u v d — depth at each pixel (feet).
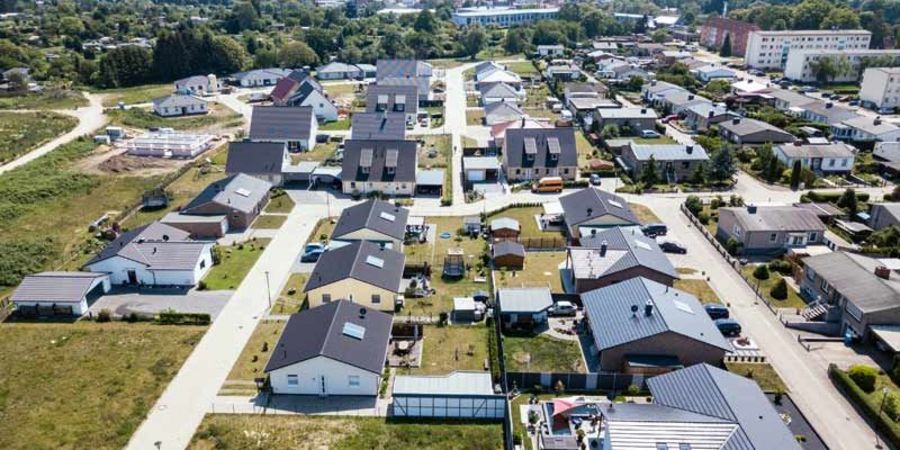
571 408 167.63
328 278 221.66
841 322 211.82
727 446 136.36
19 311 221.46
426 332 211.82
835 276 218.79
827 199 323.37
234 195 301.63
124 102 561.02
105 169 376.68
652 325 186.91
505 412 171.63
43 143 425.69
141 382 185.16
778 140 415.23
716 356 187.42
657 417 145.48
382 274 226.17
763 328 213.25
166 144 408.67
